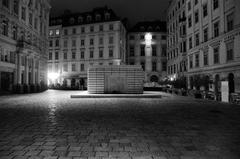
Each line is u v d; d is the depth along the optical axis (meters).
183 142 4.36
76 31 45.69
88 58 44.47
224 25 17.39
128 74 19.14
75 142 4.31
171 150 3.85
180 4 32.78
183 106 10.90
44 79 35.38
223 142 4.37
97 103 12.32
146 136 4.82
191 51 25.58
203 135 4.94
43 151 3.75
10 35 23.20
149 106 10.80
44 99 15.46
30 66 28.64
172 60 38.91
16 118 7.11
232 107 10.51
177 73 33.00
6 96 19.17
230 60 16.39
